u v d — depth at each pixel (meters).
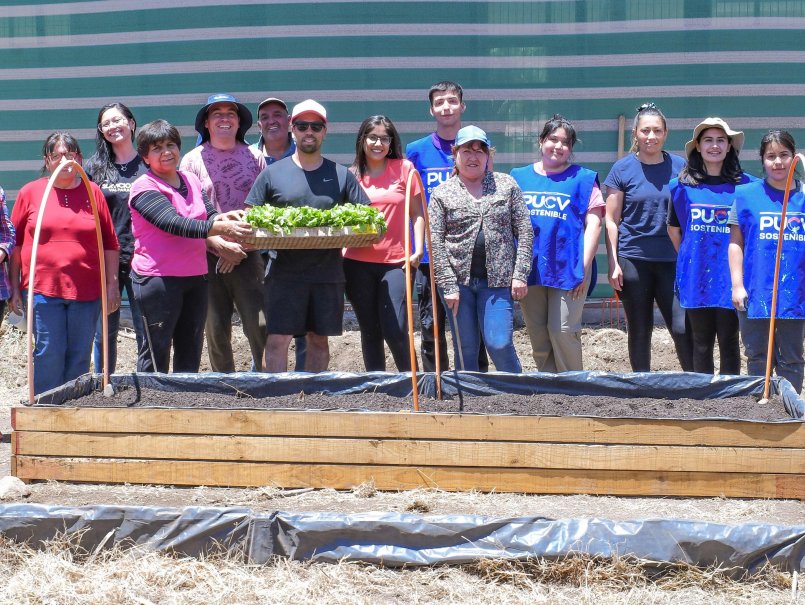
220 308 7.11
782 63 10.16
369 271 6.55
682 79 10.23
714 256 6.51
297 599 4.03
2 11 10.74
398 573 4.25
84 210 6.27
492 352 6.20
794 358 6.18
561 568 4.18
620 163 6.91
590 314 10.47
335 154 10.50
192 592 4.10
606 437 4.96
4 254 6.11
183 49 10.52
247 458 5.09
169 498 4.97
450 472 5.01
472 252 6.21
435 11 10.34
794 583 4.10
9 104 10.84
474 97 10.39
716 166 6.57
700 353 6.71
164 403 5.58
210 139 7.05
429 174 6.97
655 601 4.02
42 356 6.22
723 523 4.36
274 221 5.75
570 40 10.31
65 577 4.19
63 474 5.19
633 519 4.35
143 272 6.16
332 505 4.85
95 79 10.70
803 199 6.08
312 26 10.37
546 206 6.62
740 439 4.90
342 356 9.48
